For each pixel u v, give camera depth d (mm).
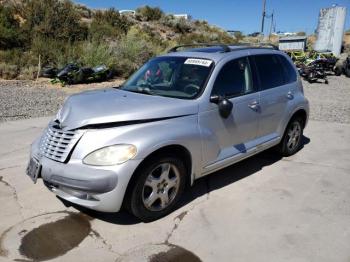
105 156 3613
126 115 3785
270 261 3369
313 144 6934
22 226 3951
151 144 3719
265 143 5344
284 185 5008
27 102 11016
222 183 5070
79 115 3891
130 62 17422
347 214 4203
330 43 27516
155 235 3797
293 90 5879
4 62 15727
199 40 31266
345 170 5559
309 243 3635
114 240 3709
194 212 4254
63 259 3414
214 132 4445
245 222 4035
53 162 3795
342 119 9281
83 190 3604
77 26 20781
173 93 4516
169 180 4070
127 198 3781
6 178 5203
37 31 19266
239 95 4816
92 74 15102
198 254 3480
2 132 7648
